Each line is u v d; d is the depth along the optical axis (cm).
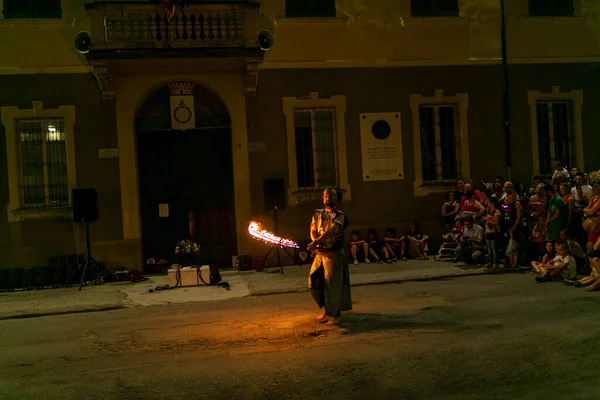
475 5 1321
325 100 1262
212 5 1132
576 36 1342
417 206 1300
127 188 1194
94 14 1104
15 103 1162
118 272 1154
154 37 1117
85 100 1183
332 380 505
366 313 766
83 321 809
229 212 1257
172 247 1237
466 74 1319
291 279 1074
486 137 1328
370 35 1280
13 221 1154
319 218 718
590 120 1351
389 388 482
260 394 480
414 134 1299
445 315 734
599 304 758
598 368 512
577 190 1070
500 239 1100
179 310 858
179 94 1230
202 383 514
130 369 566
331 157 1287
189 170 1246
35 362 605
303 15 1256
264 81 1241
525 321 685
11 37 1159
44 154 1184
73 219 1080
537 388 471
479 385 482
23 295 1018
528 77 1334
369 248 1248
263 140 1241
